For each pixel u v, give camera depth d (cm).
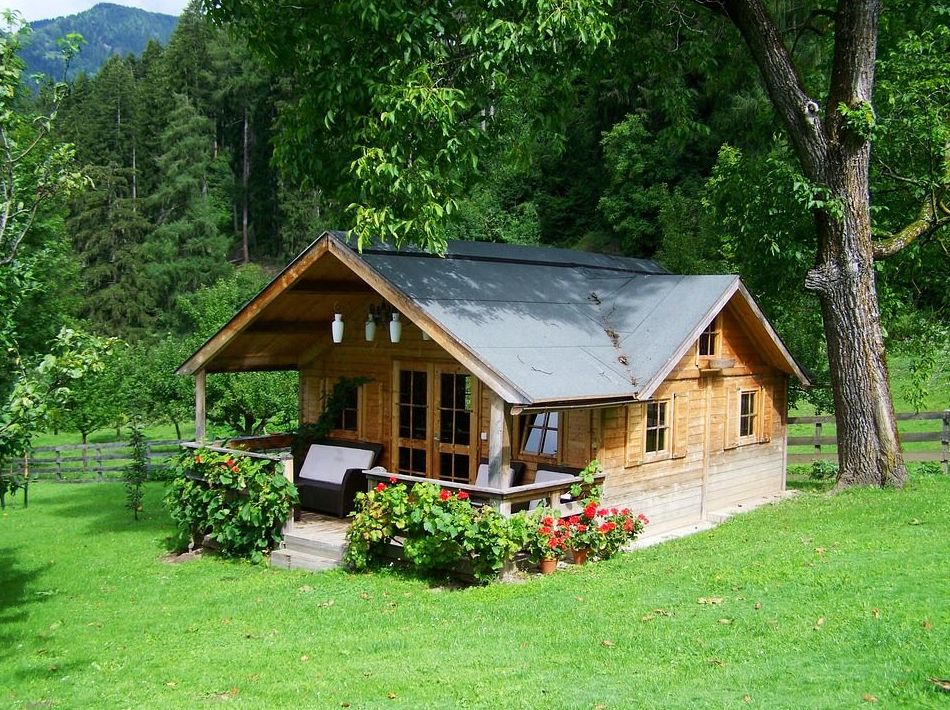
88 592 1209
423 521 1090
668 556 1112
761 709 597
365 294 1432
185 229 5484
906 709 570
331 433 1561
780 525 1205
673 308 1402
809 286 1438
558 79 1392
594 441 1262
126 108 6241
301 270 1283
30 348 2036
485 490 1079
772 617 786
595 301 1498
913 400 1700
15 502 2203
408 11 1189
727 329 1569
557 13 1130
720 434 1559
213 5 1349
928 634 689
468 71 1281
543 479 1283
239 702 729
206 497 1342
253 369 1541
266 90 6191
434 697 698
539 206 4347
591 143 4297
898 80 1594
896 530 1079
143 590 1186
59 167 998
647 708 622
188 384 2467
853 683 623
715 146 3681
